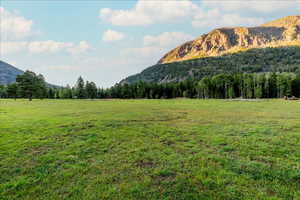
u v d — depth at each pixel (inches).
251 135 448.1
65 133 479.2
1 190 213.0
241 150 338.3
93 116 813.9
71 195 202.4
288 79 3157.0
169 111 1033.5
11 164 283.1
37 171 259.3
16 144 382.6
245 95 3535.9
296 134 452.8
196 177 235.6
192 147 361.1
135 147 363.6
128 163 283.7
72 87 4399.6
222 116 808.3
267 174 242.2
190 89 4175.7
